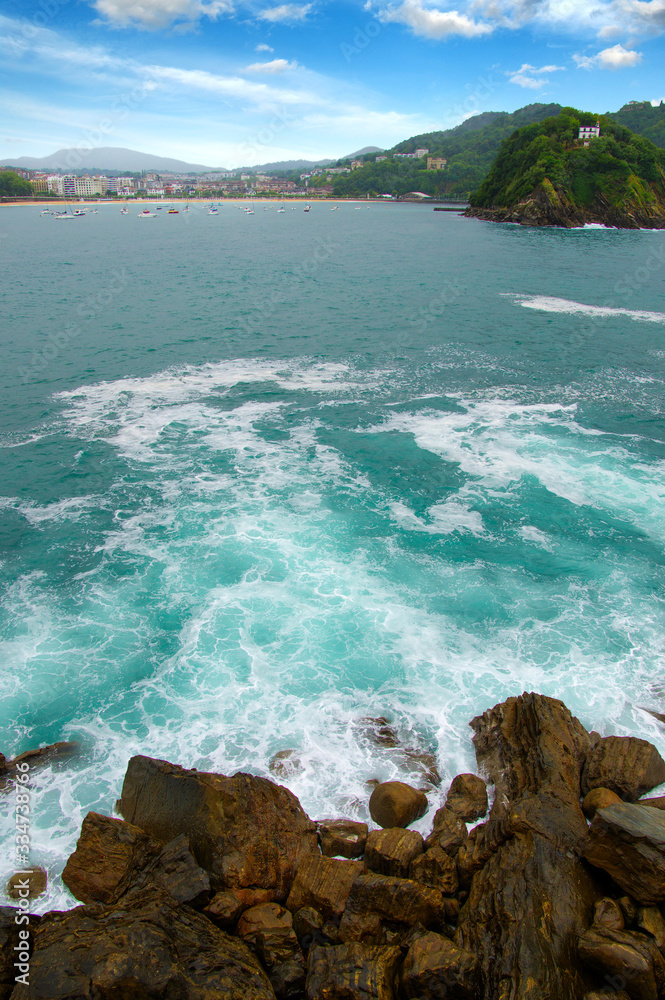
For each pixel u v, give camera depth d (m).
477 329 49.00
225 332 48.31
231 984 8.42
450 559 20.11
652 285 67.50
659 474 25.69
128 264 86.62
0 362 40.16
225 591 18.42
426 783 12.66
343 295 62.84
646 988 8.19
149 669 15.59
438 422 31.34
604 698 14.52
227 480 25.45
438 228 157.62
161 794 11.33
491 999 8.32
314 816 11.88
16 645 16.33
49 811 12.04
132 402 33.97
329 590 18.50
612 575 19.27
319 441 29.28
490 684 15.02
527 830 10.44
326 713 14.28
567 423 31.03
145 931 8.82
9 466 26.58
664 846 9.35
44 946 8.77
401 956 9.05
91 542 21.00
